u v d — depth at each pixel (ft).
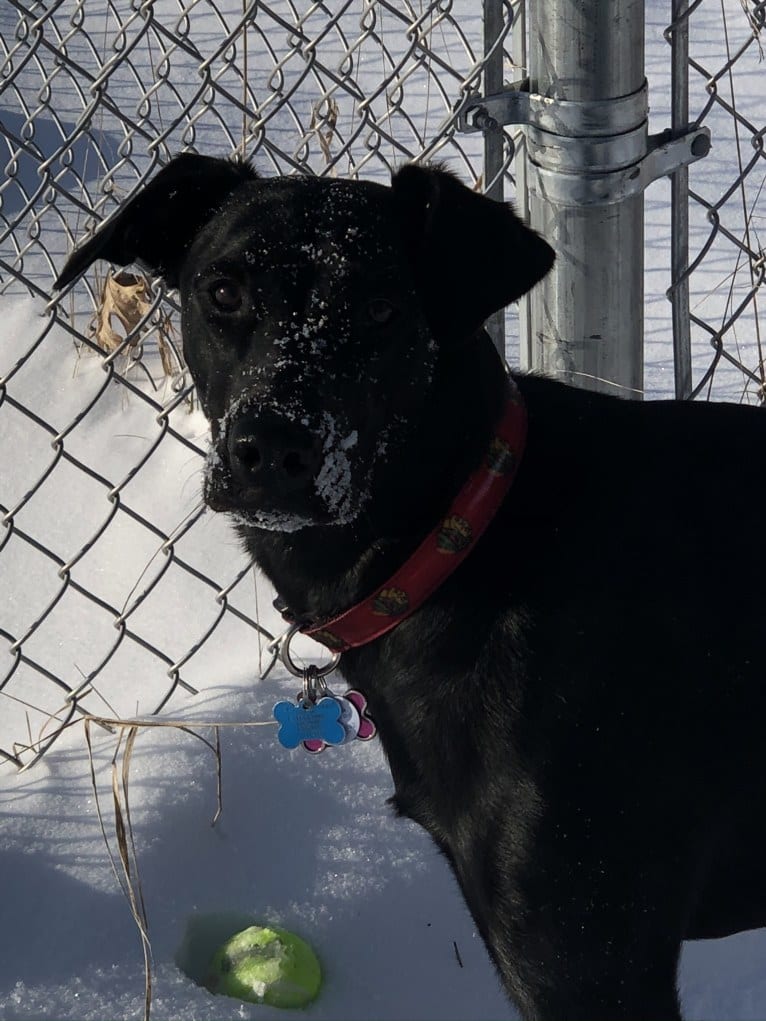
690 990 7.38
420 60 9.38
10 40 17.98
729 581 6.32
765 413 6.79
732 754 6.34
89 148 15.75
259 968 6.95
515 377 6.95
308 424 5.89
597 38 7.28
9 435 11.78
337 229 6.33
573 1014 6.20
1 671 9.52
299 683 8.94
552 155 7.63
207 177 6.97
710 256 13.42
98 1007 6.91
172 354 12.30
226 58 11.89
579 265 7.85
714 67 15.96
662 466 6.52
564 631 6.15
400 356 6.32
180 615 9.99
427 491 6.46
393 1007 7.16
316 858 7.80
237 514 6.15
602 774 6.07
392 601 6.40
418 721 6.43
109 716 8.90
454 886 7.70
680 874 6.35
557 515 6.38
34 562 10.53
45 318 13.42
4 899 7.46
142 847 7.73
